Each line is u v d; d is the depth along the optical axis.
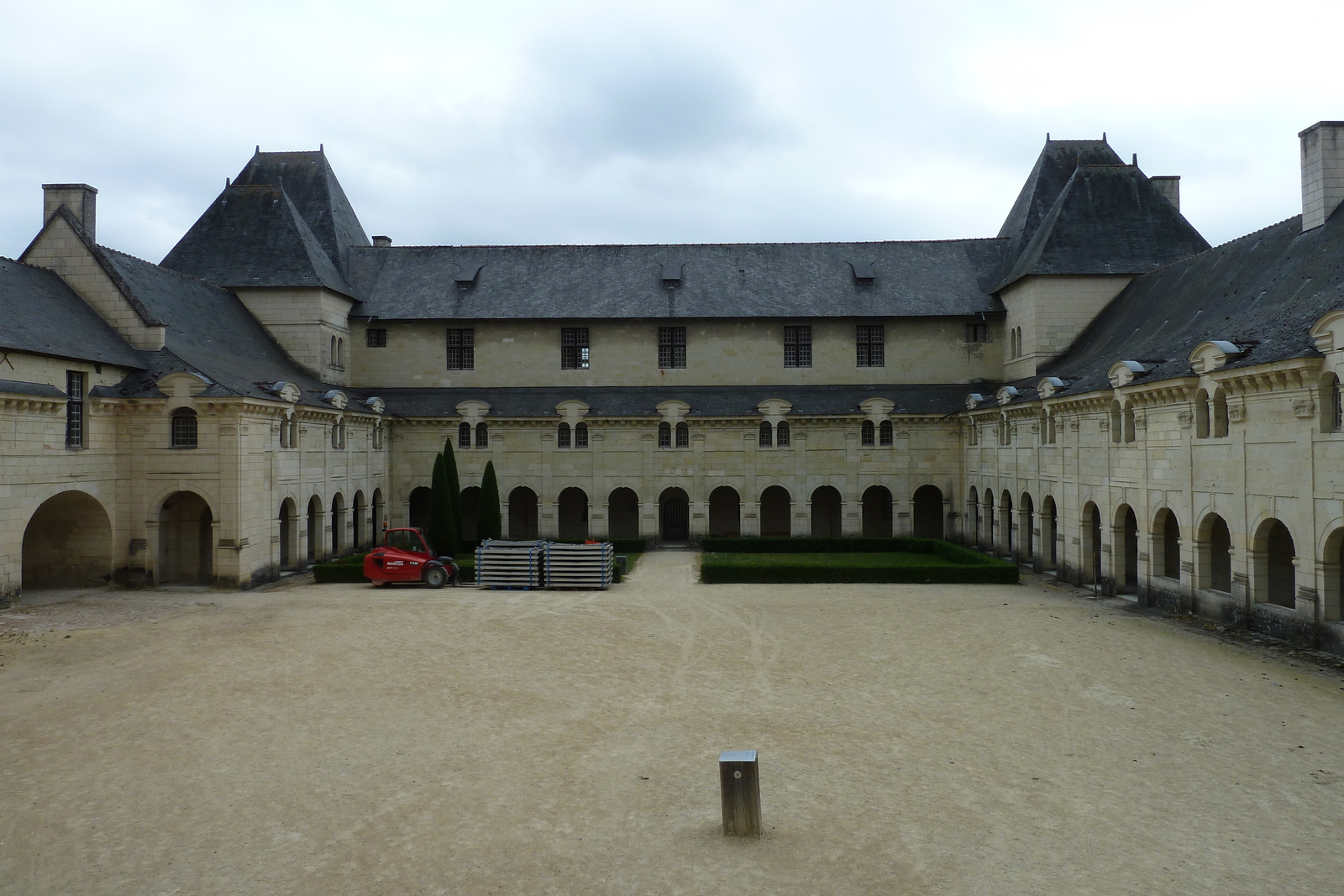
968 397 52.06
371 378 56.94
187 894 12.36
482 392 56.19
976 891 12.29
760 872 12.88
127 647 26.52
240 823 14.61
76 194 40.75
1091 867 12.98
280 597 36.00
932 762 17.22
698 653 26.05
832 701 21.22
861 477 53.47
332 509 46.47
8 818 14.83
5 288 34.31
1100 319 47.97
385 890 12.43
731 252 60.59
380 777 16.52
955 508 53.47
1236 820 14.60
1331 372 24.03
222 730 19.12
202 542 40.97
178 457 37.69
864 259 59.78
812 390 56.25
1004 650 26.34
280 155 60.00
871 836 14.02
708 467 53.47
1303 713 20.00
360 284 58.12
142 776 16.58
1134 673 23.61
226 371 40.44
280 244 52.12
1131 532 38.91
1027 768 16.89
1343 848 13.59
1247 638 27.22
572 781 16.28
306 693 21.86
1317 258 30.59
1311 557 25.19
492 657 25.58
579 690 22.16
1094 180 50.97
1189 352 32.09
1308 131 33.19
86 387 36.06
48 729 19.17
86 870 13.09
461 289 57.88
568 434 53.72
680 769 16.86
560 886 12.52
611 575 39.09
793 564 40.47
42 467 33.41
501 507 53.69
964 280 57.88
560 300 57.12
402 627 29.69
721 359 56.94
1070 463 39.12
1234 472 28.25
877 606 33.75
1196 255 42.22
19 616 31.34
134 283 40.88
